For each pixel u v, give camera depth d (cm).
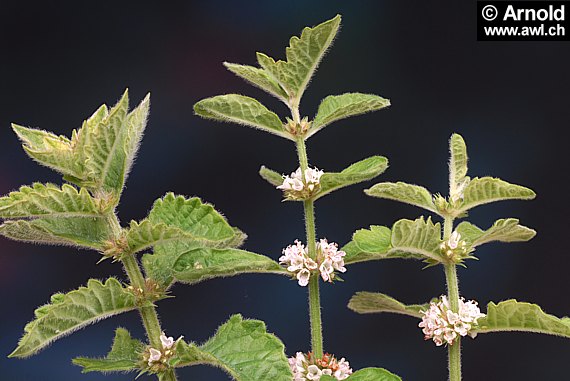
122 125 50
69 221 50
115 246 50
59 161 50
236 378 49
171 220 50
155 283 51
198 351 49
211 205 50
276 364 49
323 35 51
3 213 49
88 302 49
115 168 51
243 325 50
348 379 50
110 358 51
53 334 49
